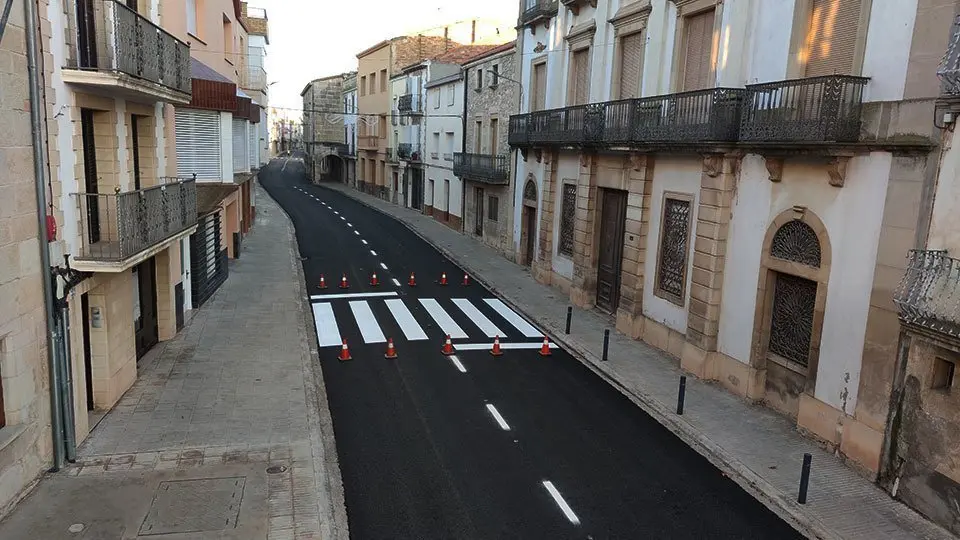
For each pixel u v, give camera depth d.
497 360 14.38
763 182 11.77
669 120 13.96
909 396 8.66
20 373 7.89
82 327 9.73
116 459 8.99
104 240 10.40
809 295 11.02
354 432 10.46
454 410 11.51
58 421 8.62
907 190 8.84
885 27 9.34
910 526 8.23
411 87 42.28
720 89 12.23
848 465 9.70
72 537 7.20
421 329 16.55
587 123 17.84
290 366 12.98
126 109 11.08
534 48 23.72
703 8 13.63
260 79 38.47
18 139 7.78
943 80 8.20
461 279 23.27
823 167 10.31
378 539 7.65
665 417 11.46
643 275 16.03
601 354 14.73
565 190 21.20
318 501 8.19
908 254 8.62
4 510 7.49
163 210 11.03
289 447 9.55
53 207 8.59
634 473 9.49
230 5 24.62
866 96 9.62
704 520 8.34
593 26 18.81
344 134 65.31
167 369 12.56
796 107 10.49
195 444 9.52
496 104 28.67
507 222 27.16
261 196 50.12
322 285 20.95
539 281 22.75
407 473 9.21
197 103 15.02
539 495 8.77
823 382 10.35
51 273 8.49
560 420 11.27
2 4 7.35
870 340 9.38
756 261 11.98
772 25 11.65
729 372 12.70
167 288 14.21
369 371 13.34
